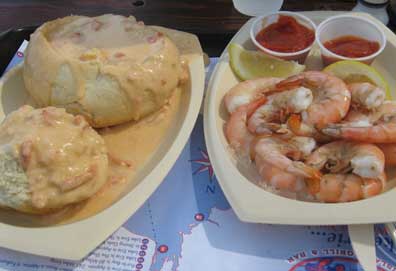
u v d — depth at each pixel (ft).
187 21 1.61
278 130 1.12
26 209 1.00
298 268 0.99
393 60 1.42
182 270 0.99
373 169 1.01
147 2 1.69
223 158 1.11
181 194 1.13
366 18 1.50
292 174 1.04
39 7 1.66
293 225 1.06
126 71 1.15
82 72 1.14
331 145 1.12
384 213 0.99
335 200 1.04
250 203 1.01
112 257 1.01
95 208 1.05
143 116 1.25
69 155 1.00
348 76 1.30
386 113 1.17
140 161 1.16
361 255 0.97
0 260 0.98
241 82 1.31
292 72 1.37
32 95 1.24
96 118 1.18
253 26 1.46
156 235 1.05
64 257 0.92
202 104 1.32
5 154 0.97
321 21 1.53
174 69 1.26
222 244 1.03
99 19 1.30
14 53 1.47
